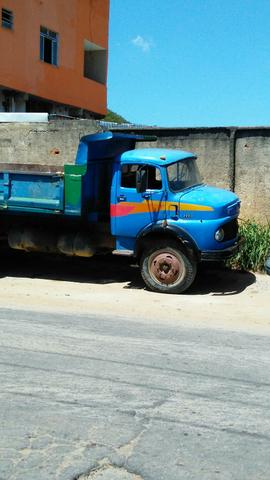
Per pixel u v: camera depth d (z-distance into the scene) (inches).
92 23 1088.8
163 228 394.9
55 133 610.9
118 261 517.0
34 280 446.6
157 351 253.1
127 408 187.3
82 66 1069.8
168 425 175.0
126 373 221.9
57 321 309.0
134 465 150.3
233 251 403.2
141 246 409.1
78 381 211.8
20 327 292.0
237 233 421.1
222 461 153.2
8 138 633.6
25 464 149.9
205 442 163.9
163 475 145.6
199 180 439.5
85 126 597.6
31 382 209.8
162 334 286.0
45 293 396.2
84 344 261.4
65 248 438.6
